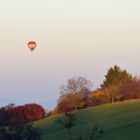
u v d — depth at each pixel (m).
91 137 112.00
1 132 85.38
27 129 87.69
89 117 189.00
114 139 146.25
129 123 168.88
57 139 157.25
